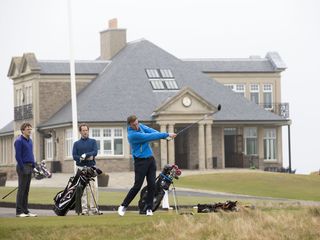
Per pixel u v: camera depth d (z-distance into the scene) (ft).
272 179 289.74
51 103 413.59
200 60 462.19
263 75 460.96
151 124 382.22
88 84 420.77
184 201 181.78
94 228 106.83
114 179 307.78
